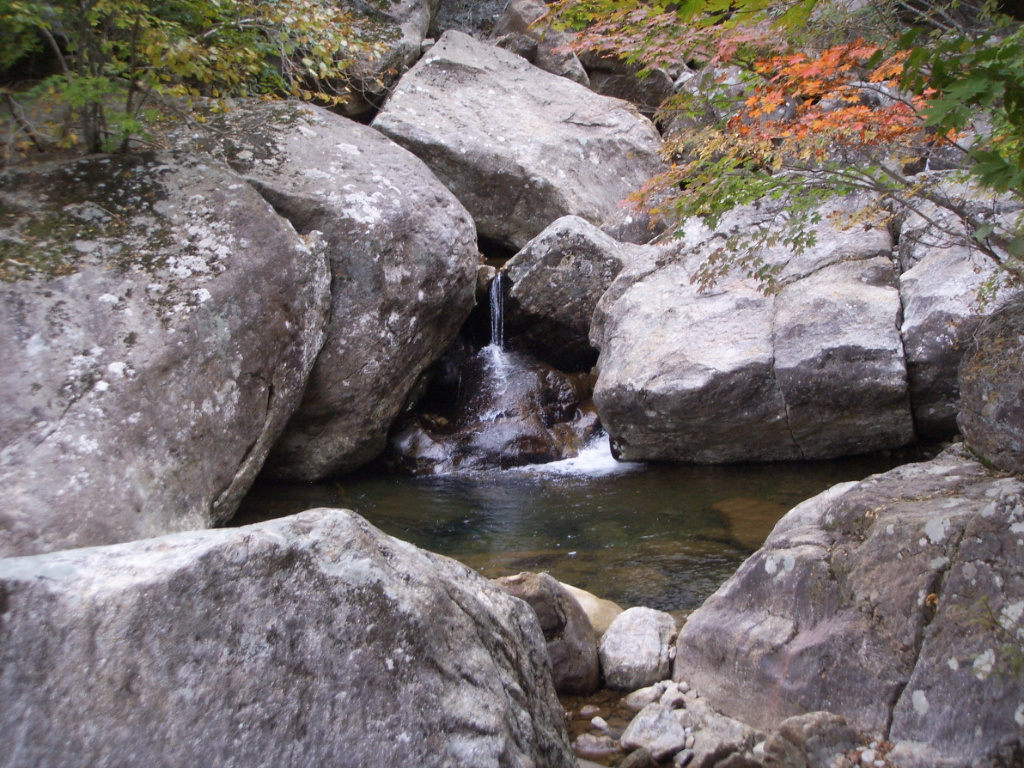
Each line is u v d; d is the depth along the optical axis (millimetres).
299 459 6668
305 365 5938
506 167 9758
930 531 2824
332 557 2160
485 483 6750
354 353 6500
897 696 2678
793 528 3396
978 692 2496
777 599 3160
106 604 1981
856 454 6496
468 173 9758
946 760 2451
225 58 6199
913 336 6055
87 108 5863
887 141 3615
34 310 4770
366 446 6930
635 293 7691
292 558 2102
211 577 2023
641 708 3236
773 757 2648
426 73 10812
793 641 3018
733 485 6172
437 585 2348
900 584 2814
